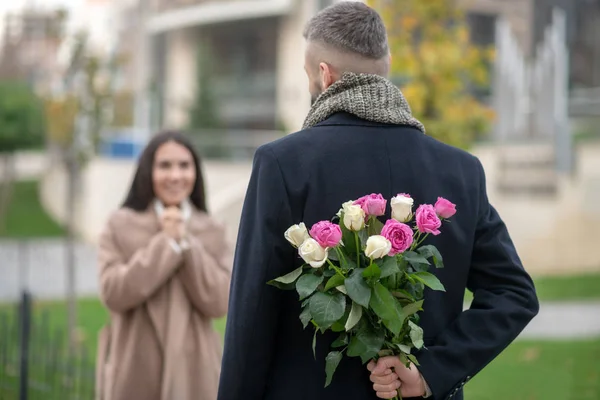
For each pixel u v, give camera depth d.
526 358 6.95
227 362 1.92
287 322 1.94
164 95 21.52
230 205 15.42
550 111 13.50
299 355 1.92
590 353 7.09
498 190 12.62
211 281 3.41
